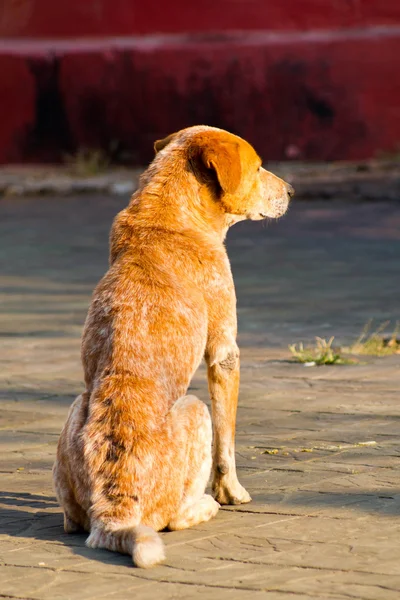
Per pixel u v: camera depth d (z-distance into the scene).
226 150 8.19
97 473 7.14
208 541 7.26
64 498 7.45
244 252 22.73
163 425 7.24
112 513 7.06
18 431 10.48
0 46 35.03
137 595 6.38
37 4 35.03
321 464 9.07
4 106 35.03
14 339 14.93
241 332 14.98
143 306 7.55
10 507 8.26
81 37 35.06
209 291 7.93
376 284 18.50
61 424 10.71
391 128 33.66
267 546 7.14
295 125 33.94
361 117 33.66
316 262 21.12
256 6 34.25
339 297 17.39
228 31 34.44
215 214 8.42
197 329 7.67
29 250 23.42
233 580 6.56
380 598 6.21
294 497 8.22
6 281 19.75
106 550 7.11
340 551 6.99
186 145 8.37
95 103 34.69
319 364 12.95
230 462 8.09
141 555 6.71
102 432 7.18
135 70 34.34
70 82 34.69
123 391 7.23
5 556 7.12
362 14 34.00
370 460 9.14
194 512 7.52
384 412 10.71
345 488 8.39
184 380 7.57
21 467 9.34
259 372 12.61
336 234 24.81
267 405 11.10
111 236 8.27
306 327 15.17
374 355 13.38
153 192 8.23
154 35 34.84
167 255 7.89
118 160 34.94
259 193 8.61
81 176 33.53
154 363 7.40
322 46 33.59
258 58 33.78
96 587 6.52
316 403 11.13
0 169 35.06
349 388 11.75
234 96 33.94
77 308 17.11
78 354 13.92
